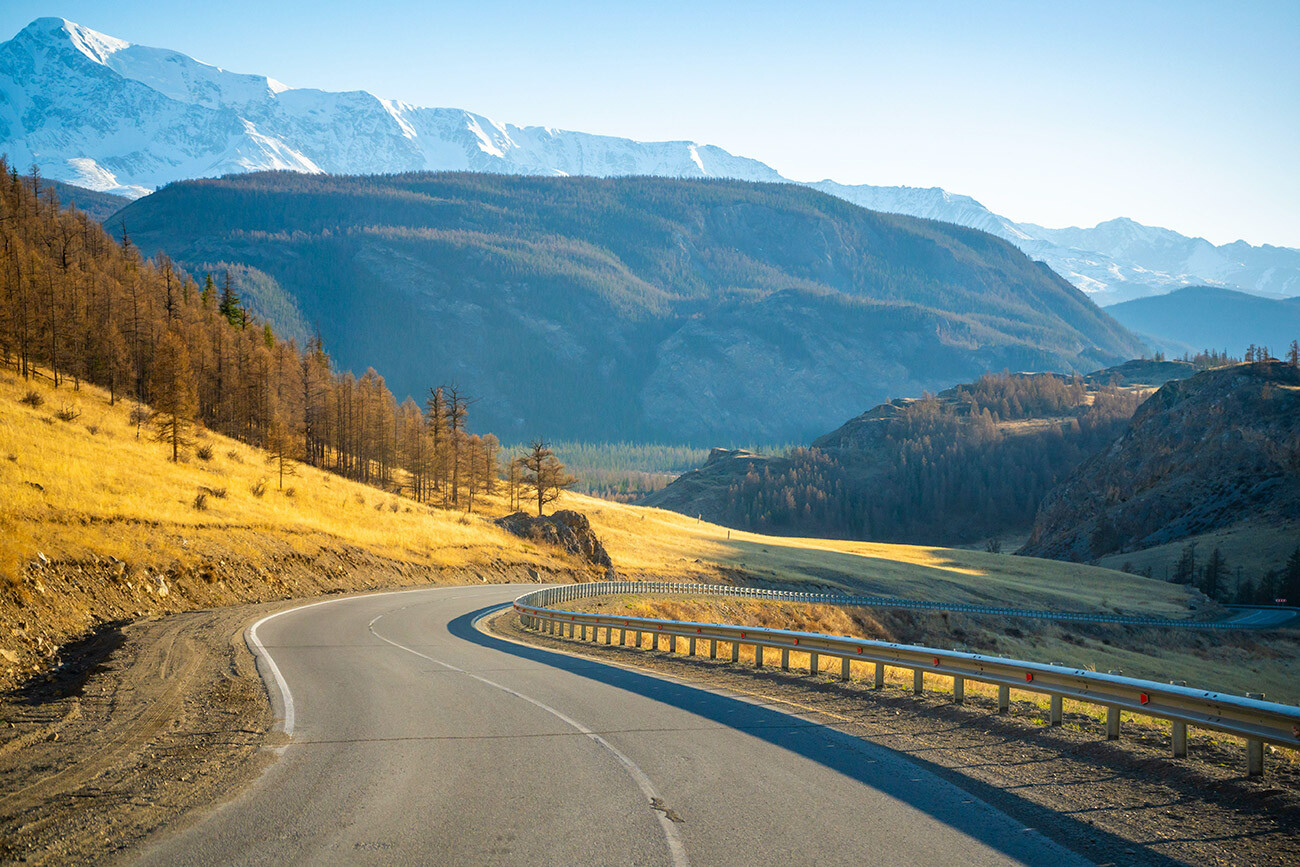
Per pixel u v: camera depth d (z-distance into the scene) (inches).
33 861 235.6
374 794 303.7
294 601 1169.4
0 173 4126.5
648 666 724.0
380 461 3917.3
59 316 2642.7
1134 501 6766.7
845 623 2411.4
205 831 261.1
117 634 695.1
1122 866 252.7
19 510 916.0
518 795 307.9
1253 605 4648.1
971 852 261.1
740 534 4692.4
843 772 352.2
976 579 3934.5
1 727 396.8
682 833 271.4
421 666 641.0
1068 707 578.9
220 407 3277.6
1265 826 288.8
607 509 4350.4
